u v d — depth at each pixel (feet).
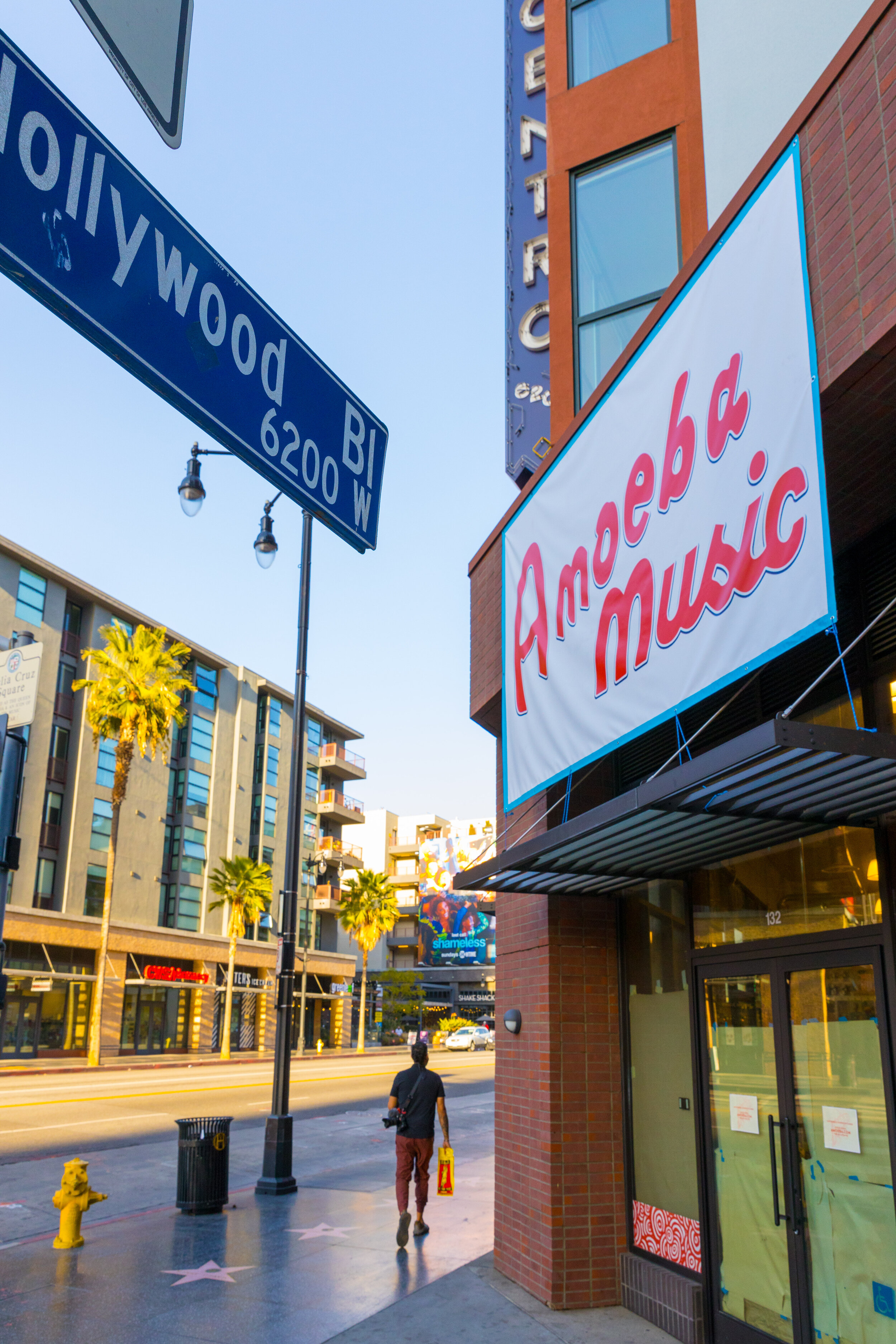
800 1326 16.74
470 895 299.38
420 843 322.55
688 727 22.89
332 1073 111.04
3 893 17.80
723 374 16.74
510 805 25.93
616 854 20.01
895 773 13.46
